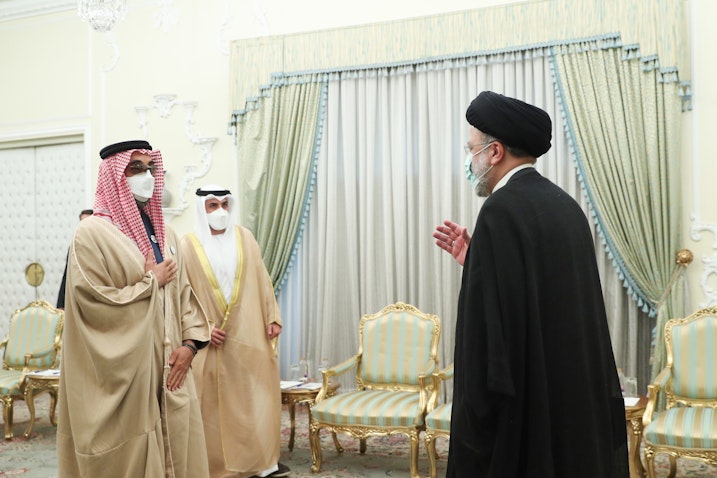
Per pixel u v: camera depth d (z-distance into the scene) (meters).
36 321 5.30
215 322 3.81
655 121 4.75
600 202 4.89
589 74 4.92
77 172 6.77
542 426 1.57
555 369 1.62
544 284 1.64
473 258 1.66
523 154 1.79
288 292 5.80
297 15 5.86
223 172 6.08
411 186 5.44
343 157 5.66
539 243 1.66
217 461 3.72
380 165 5.57
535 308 1.61
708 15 4.73
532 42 5.07
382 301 5.53
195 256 3.86
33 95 6.80
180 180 6.21
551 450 1.58
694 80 4.75
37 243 6.95
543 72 5.09
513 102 1.77
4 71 6.92
